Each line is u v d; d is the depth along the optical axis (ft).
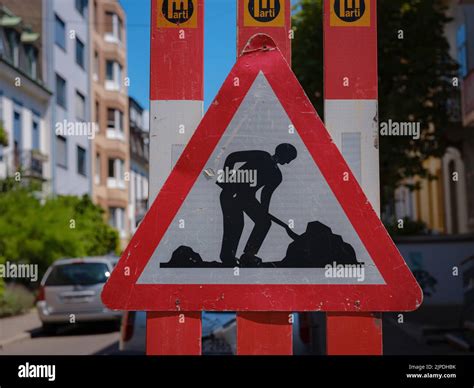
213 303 7.72
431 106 58.34
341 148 7.98
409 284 7.72
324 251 7.76
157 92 8.01
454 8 69.87
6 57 97.86
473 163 67.82
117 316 53.83
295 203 7.80
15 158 92.63
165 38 8.02
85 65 129.18
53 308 53.57
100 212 104.73
